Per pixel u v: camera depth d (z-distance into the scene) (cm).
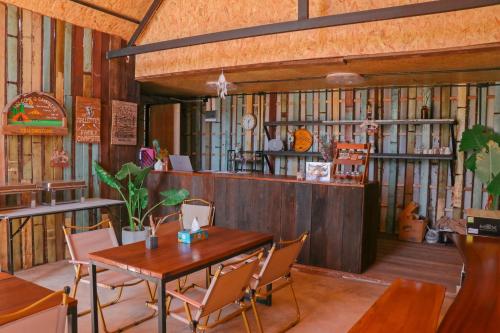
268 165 748
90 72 535
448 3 345
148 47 514
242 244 311
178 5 550
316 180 480
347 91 690
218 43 518
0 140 446
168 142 798
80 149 527
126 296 381
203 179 560
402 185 664
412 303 226
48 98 480
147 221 609
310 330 321
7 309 180
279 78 591
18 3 450
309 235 475
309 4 450
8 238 403
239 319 338
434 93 634
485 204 604
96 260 272
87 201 500
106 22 541
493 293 211
